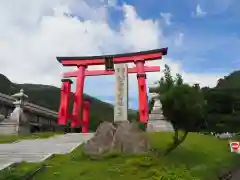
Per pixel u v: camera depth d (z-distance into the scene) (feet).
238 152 79.30
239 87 223.10
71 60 156.76
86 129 165.48
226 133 162.30
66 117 147.95
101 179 48.16
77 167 55.26
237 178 54.08
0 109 169.99
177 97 58.39
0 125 127.85
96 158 61.77
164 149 67.21
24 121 132.77
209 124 183.52
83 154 64.54
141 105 134.62
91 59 154.71
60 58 157.69
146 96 136.05
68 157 65.36
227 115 187.42
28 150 76.64
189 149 73.77
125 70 89.51
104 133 67.67
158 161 57.82
